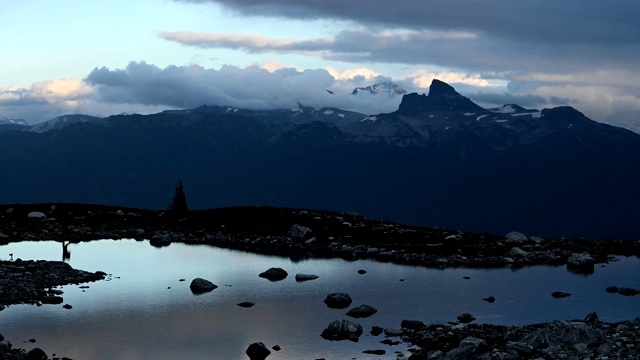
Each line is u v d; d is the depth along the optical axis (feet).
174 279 221.05
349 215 387.96
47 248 284.41
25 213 372.38
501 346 131.85
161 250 289.33
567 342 126.11
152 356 135.54
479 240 318.04
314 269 247.09
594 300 191.83
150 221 373.61
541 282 222.28
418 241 314.96
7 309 171.94
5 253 265.34
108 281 214.28
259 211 386.11
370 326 161.07
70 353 135.85
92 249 285.23
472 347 120.67
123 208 415.44
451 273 240.53
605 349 115.34
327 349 140.77
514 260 269.23
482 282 222.07
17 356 123.75
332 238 319.27
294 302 189.06
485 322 164.25
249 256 277.23
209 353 138.10
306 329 158.10
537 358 117.91
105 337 148.56
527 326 148.77
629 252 298.56
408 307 182.70
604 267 256.93
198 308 179.22
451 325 159.12
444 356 119.44
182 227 355.97
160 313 172.65
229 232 341.41
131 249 289.12
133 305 180.96
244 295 197.77
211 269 243.19
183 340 147.54
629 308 180.55
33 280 201.98
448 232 343.05
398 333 152.15
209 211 398.62
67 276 214.28
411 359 129.90
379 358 133.59
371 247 295.48
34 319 162.71
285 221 357.41
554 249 294.05
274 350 139.95
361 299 193.36
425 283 219.82
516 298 194.90
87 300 185.26
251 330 156.87
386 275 235.40
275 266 252.62
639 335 127.75
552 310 178.19
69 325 158.10
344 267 252.62
